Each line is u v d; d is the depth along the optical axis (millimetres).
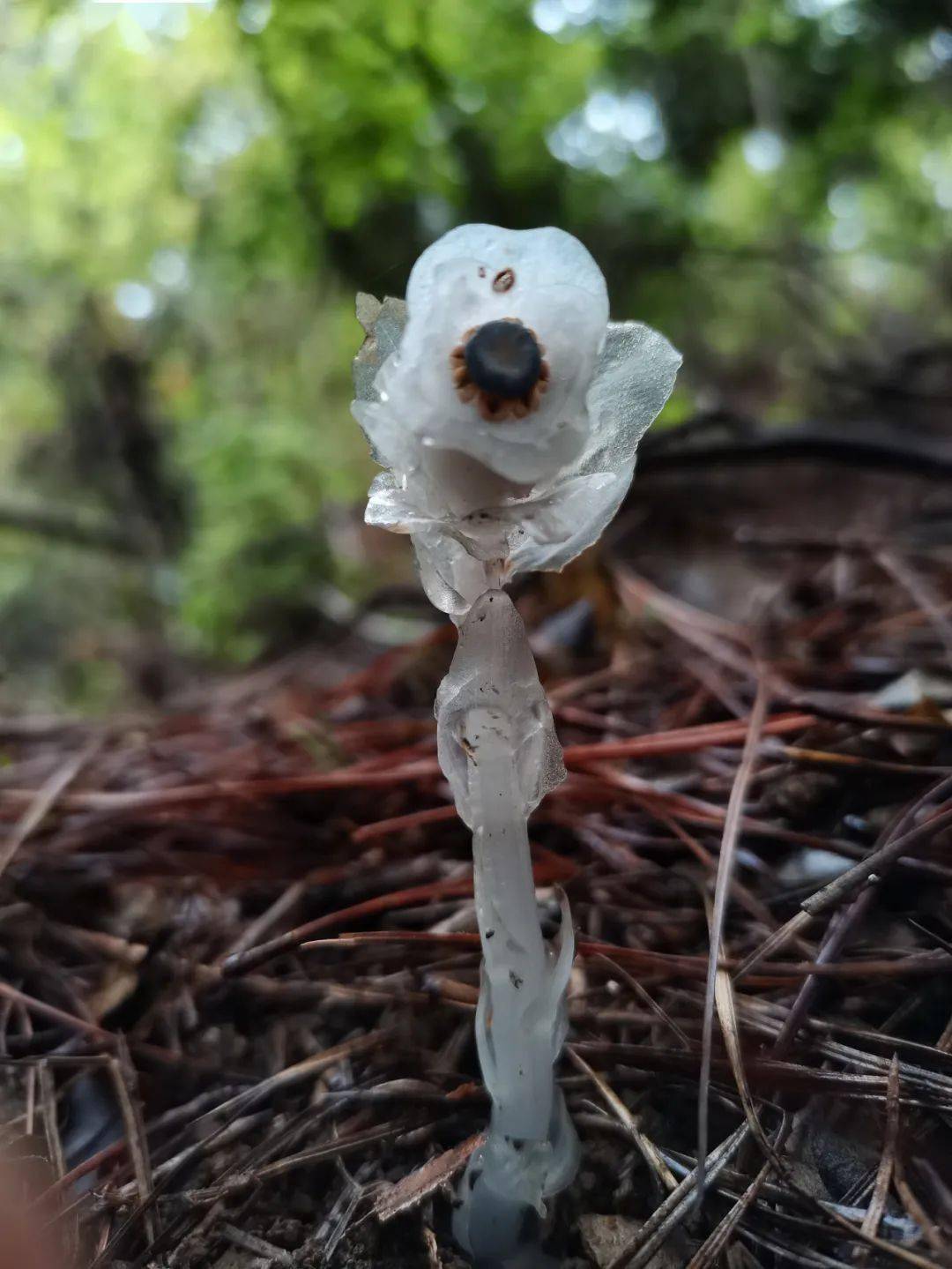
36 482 513
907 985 94
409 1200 78
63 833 144
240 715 202
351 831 138
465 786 72
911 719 122
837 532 270
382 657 200
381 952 112
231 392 471
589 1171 81
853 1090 82
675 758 144
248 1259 77
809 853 116
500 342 60
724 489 335
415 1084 91
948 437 334
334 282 400
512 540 74
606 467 72
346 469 435
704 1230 75
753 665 160
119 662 448
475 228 67
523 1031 71
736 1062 82
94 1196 84
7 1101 96
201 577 397
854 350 457
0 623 499
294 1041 102
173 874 133
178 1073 99
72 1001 110
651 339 72
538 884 119
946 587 187
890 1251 68
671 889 115
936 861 102
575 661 191
